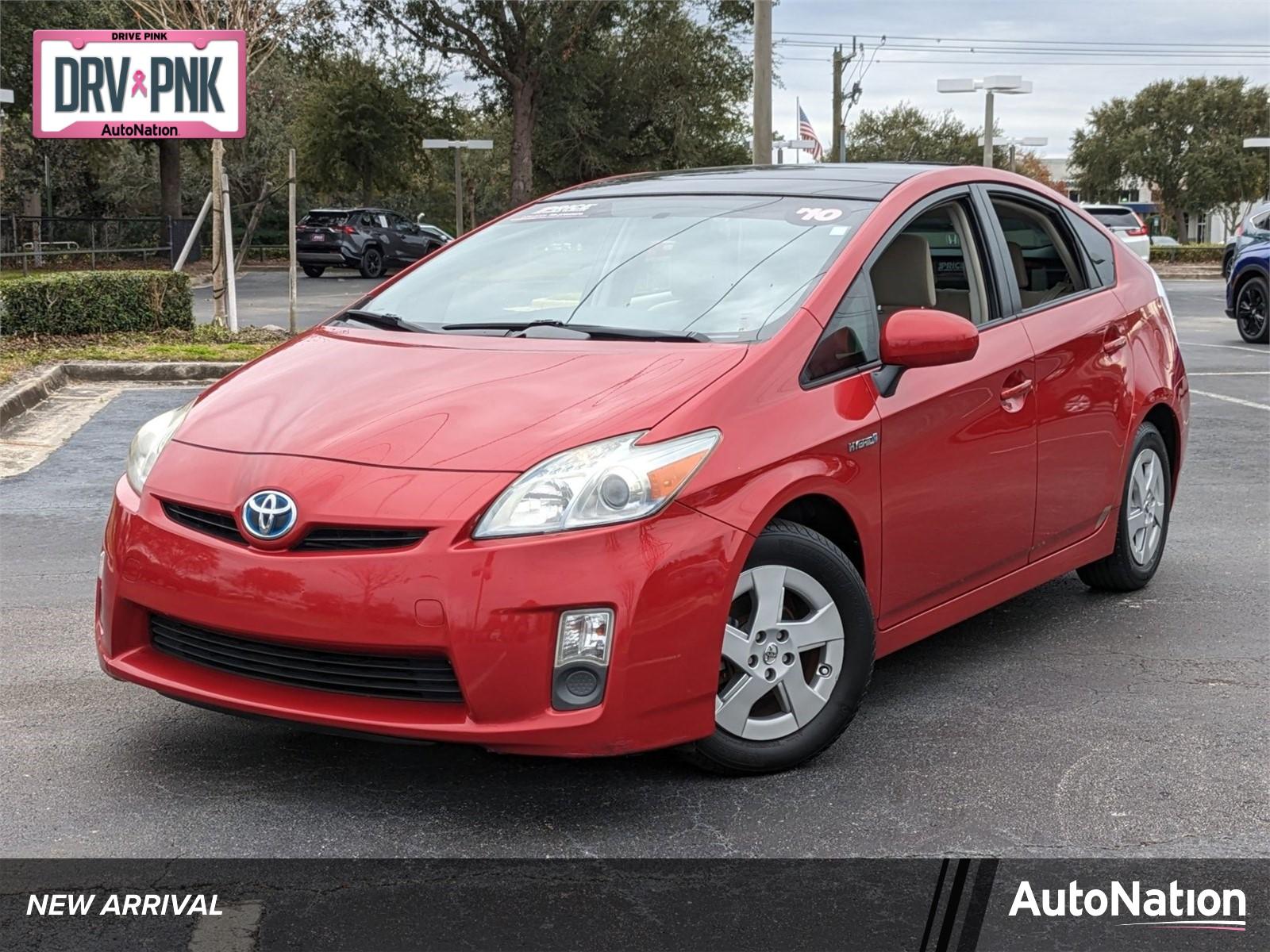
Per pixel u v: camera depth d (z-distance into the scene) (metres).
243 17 15.74
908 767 3.73
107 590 3.59
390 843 3.23
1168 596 5.55
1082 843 3.26
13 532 6.68
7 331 13.62
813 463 3.57
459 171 34.72
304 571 3.20
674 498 3.25
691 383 3.48
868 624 3.74
